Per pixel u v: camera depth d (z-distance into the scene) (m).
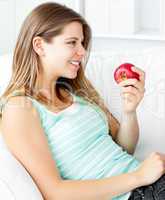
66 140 1.54
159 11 2.36
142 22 2.42
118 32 2.36
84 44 1.69
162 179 1.50
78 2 2.39
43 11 1.56
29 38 1.55
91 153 1.56
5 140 1.45
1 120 1.54
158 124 1.92
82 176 1.52
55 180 1.39
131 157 1.65
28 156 1.40
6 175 1.31
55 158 1.52
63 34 1.54
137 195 1.49
